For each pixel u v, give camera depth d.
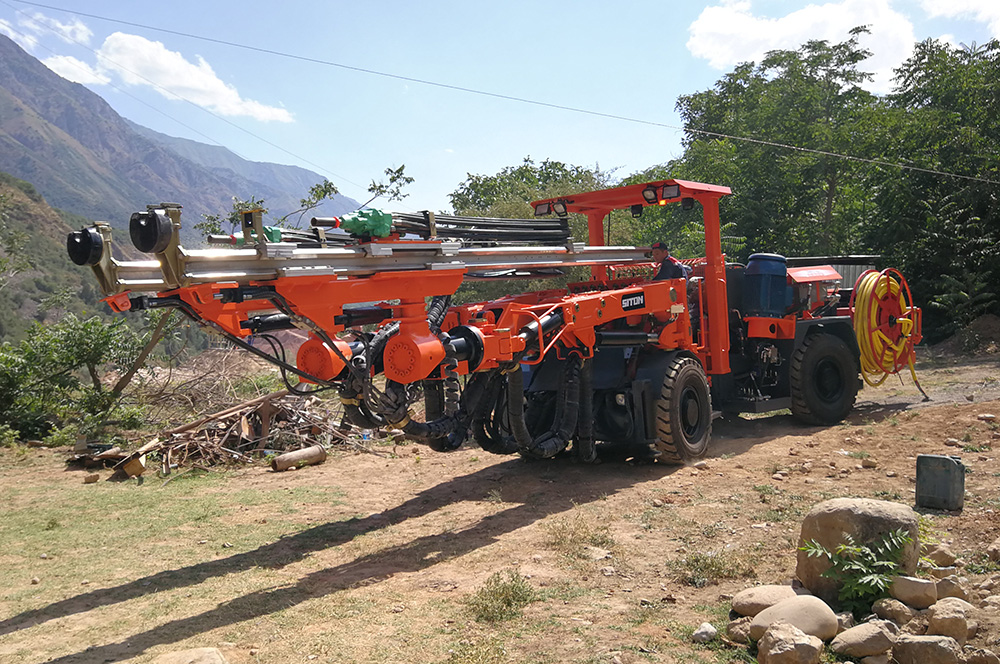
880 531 4.41
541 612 4.58
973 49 23.98
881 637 3.73
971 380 12.70
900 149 23.05
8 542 6.82
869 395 12.27
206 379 14.61
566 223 7.77
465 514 7.08
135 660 4.19
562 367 7.94
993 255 19.94
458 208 39.00
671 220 28.69
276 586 5.38
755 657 3.85
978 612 4.09
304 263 5.09
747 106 32.78
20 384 12.88
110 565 6.07
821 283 11.07
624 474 8.07
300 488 8.64
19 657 4.33
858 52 29.06
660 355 8.51
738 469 7.87
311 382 5.76
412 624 4.53
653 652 3.95
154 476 9.55
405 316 6.00
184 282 4.46
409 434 6.24
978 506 5.88
